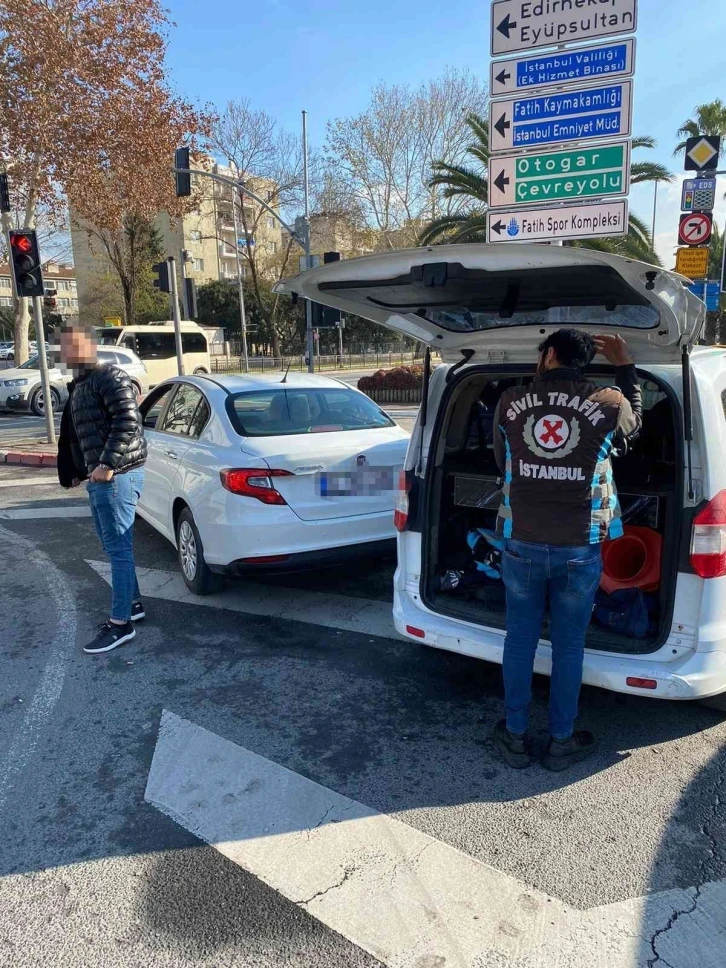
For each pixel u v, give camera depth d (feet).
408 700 12.35
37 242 39.14
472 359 11.99
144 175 82.79
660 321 8.95
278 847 8.79
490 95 20.57
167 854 8.70
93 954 7.29
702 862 8.43
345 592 17.44
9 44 65.26
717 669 9.74
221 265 221.46
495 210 21.03
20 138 67.51
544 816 9.30
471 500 13.62
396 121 122.21
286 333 177.47
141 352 81.15
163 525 18.83
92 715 11.93
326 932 7.52
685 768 10.29
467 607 12.03
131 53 74.43
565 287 9.01
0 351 150.71
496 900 7.90
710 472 9.57
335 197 131.85
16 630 15.48
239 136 134.10
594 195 19.63
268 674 13.29
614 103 18.98
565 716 10.13
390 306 10.77
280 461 14.75
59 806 9.62
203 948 7.35
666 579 9.95
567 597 9.64
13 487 30.99
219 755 10.75
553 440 9.28
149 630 15.28
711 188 30.76
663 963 7.07
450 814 9.37
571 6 19.04
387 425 17.95
